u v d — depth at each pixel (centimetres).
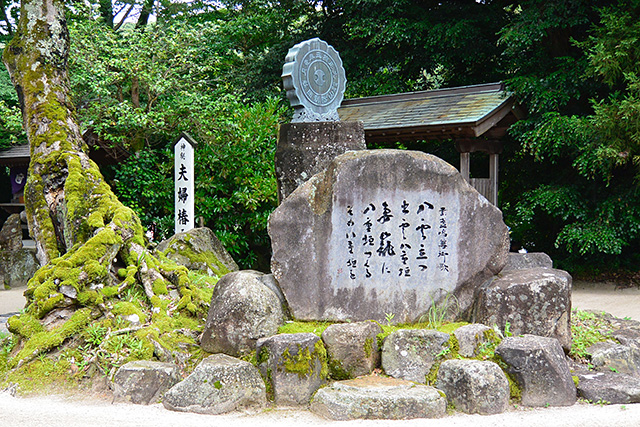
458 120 1148
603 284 1209
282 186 726
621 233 1124
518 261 693
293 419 434
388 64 1667
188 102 1163
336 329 494
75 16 1399
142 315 569
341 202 542
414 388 457
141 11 1878
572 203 1148
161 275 633
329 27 1697
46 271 587
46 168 717
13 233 1262
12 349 560
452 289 560
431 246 557
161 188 1181
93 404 467
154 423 415
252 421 428
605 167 1074
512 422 422
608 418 430
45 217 712
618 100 1095
